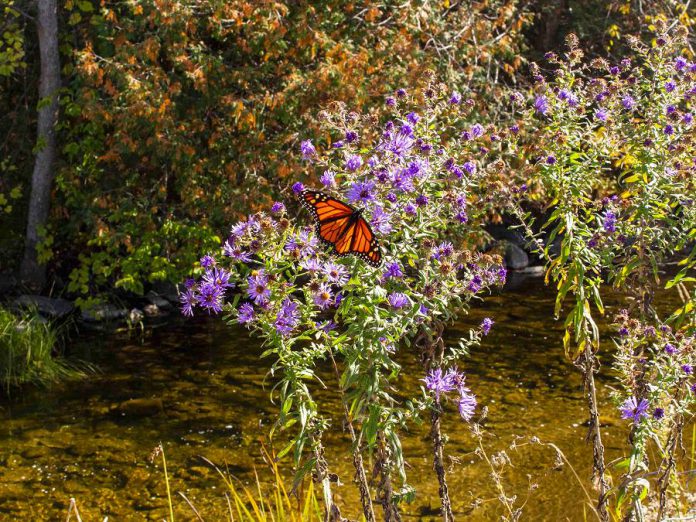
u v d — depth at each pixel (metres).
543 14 15.43
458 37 11.37
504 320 10.78
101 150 11.27
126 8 11.37
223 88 10.75
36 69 12.09
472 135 4.16
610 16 15.02
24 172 12.13
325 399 7.94
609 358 9.02
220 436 7.23
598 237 4.40
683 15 12.48
